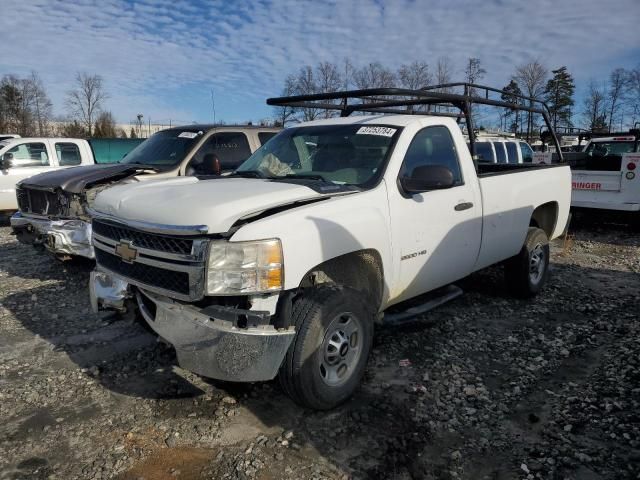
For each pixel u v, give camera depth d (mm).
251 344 2988
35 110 53406
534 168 5891
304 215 3295
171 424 3430
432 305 4668
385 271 3893
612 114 41500
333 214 3467
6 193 11750
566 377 4086
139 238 3357
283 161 4527
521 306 5762
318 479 2893
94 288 3795
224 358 3006
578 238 10211
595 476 2902
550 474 2922
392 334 4918
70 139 12609
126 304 3627
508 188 5297
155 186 3869
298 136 4711
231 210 3092
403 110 5816
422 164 4332
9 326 5180
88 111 52062
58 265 7582
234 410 3596
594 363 4328
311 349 3268
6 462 3043
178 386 3934
